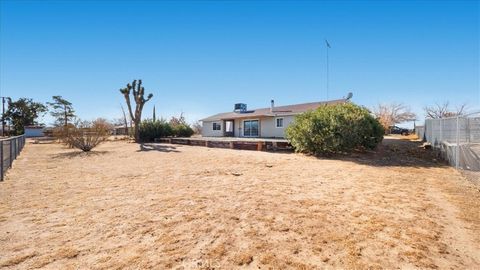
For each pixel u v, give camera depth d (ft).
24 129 153.38
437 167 32.35
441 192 20.08
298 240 11.78
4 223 13.88
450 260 10.18
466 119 30.35
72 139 52.65
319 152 43.68
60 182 24.23
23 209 16.22
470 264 9.90
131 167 33.24
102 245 11.34
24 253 10.66
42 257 10.32
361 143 43.96
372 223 13.75
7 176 27.35
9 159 32.27
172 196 19.06
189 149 57.67
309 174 27.71
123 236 12.23
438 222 13.96
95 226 13.44
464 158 29.17
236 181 24.29
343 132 41.39
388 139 76.69
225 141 61.67
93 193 20.10
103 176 27.12
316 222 13.87
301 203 17.20
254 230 12.86
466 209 16.02
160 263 9.84
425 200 17.94
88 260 10.08
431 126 50.39
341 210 15.79
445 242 11.65
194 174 27.99
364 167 32.32
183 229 13.00
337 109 44.04
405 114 144.05
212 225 13.50
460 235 12.37
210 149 57.77
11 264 9.80
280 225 13.47
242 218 14.47
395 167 32.35
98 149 57.98
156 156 45.03
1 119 174.60
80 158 43.14
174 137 86.48
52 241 11.75
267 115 80.02
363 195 19.20
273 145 53.16
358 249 10.94
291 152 49.83
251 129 90.48
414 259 10.18
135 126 82.89
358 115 42.52
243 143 57.67
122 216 14.89
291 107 87.76
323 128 41.78
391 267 9.64
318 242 11.59
